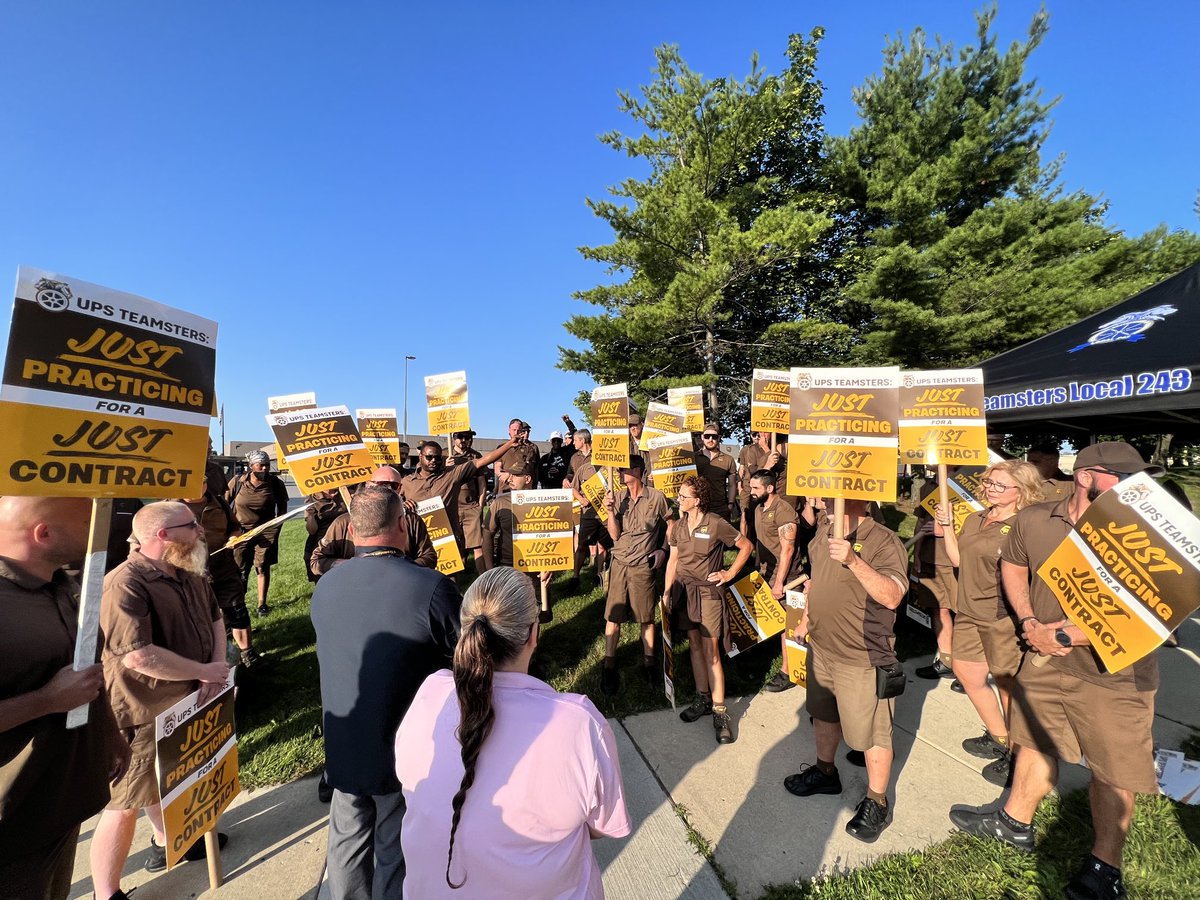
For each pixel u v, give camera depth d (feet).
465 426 21.25
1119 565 7.27
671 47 46.50
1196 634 17.63
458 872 4.30
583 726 4.58
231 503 22.61
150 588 8.04
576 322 48.52
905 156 49.78
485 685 4.46
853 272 54.19
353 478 14.67
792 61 57.41
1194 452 65.82
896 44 51.60
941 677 15.21
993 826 9.09
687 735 12.56
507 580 5.10
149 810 8.68
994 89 50.16
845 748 12.16
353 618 6.93
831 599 9.68
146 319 6.39
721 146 46.52
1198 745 11.44
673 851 9.07
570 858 4.45
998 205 47.75
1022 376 13.16
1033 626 8.45
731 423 61.11
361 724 6.75
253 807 10.48
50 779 5.79
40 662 5.55
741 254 42.60
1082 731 7.90
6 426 5.29
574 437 25.48
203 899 8.32
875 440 9.30
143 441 6.28
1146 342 11.26
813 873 8.59
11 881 5.57
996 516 10.96
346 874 6.84
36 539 5.71
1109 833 7.73
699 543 12.73
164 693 8.27
